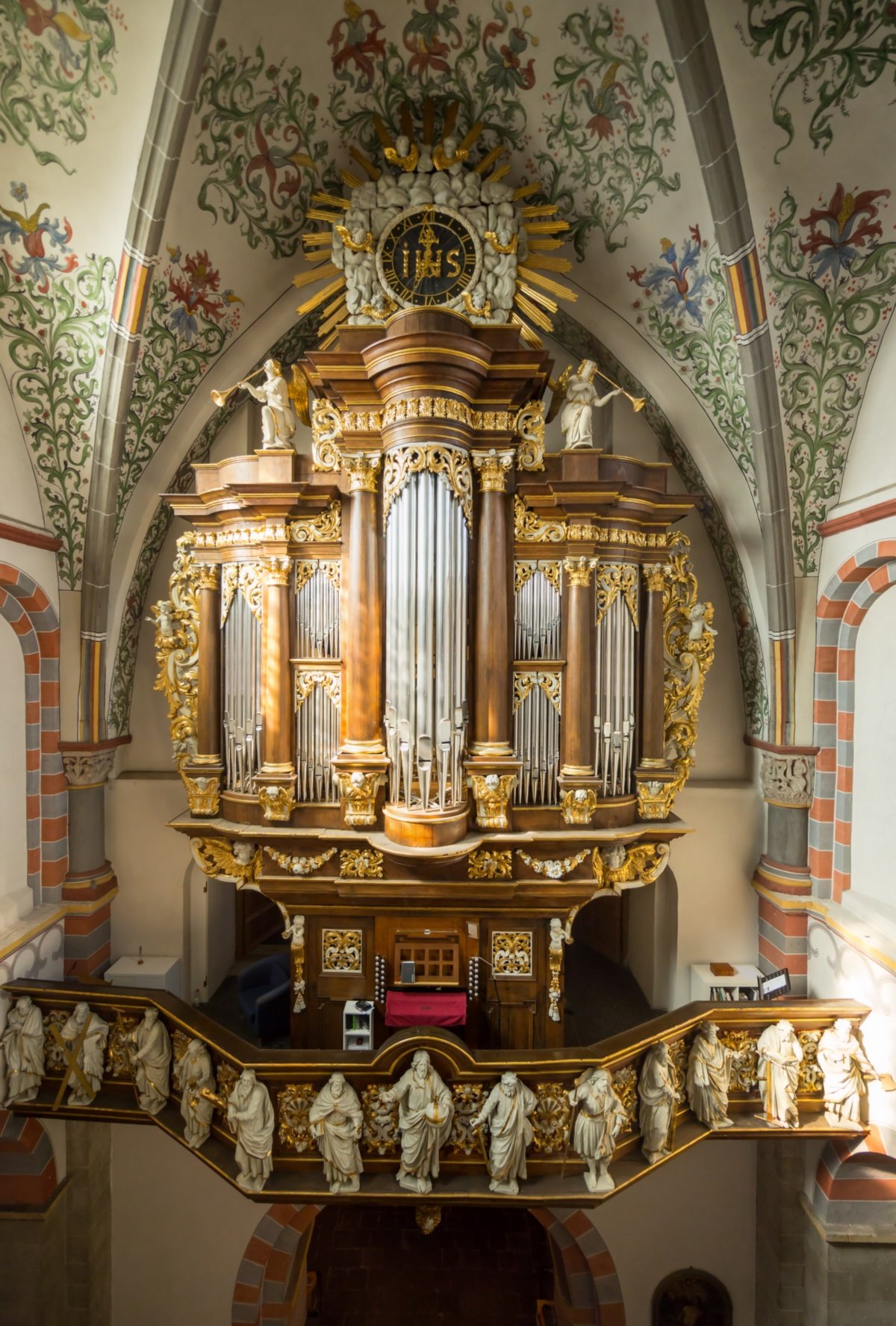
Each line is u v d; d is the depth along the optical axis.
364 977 7.62
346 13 6.33
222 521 7.71
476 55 6.70
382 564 7.24
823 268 6.88
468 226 7.17
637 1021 9.26
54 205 6.62
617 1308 8.62
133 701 9.40
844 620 8.02
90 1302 8.20
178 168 6.76
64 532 8.12
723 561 9.12
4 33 5.73
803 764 8.27
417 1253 10.76
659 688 7.82
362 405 7.20
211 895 9.77
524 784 7.48
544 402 9.13
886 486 7.04
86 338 7.30
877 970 7.23
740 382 7.68
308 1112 6.73
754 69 5.91
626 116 6.76
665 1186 8.77
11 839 8.02
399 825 6.80
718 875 9.11
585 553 7.36
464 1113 6.71
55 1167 8.09
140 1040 7.45
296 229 7.95
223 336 8.45
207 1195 8.62
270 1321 8.39
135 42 5.76
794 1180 8.12
